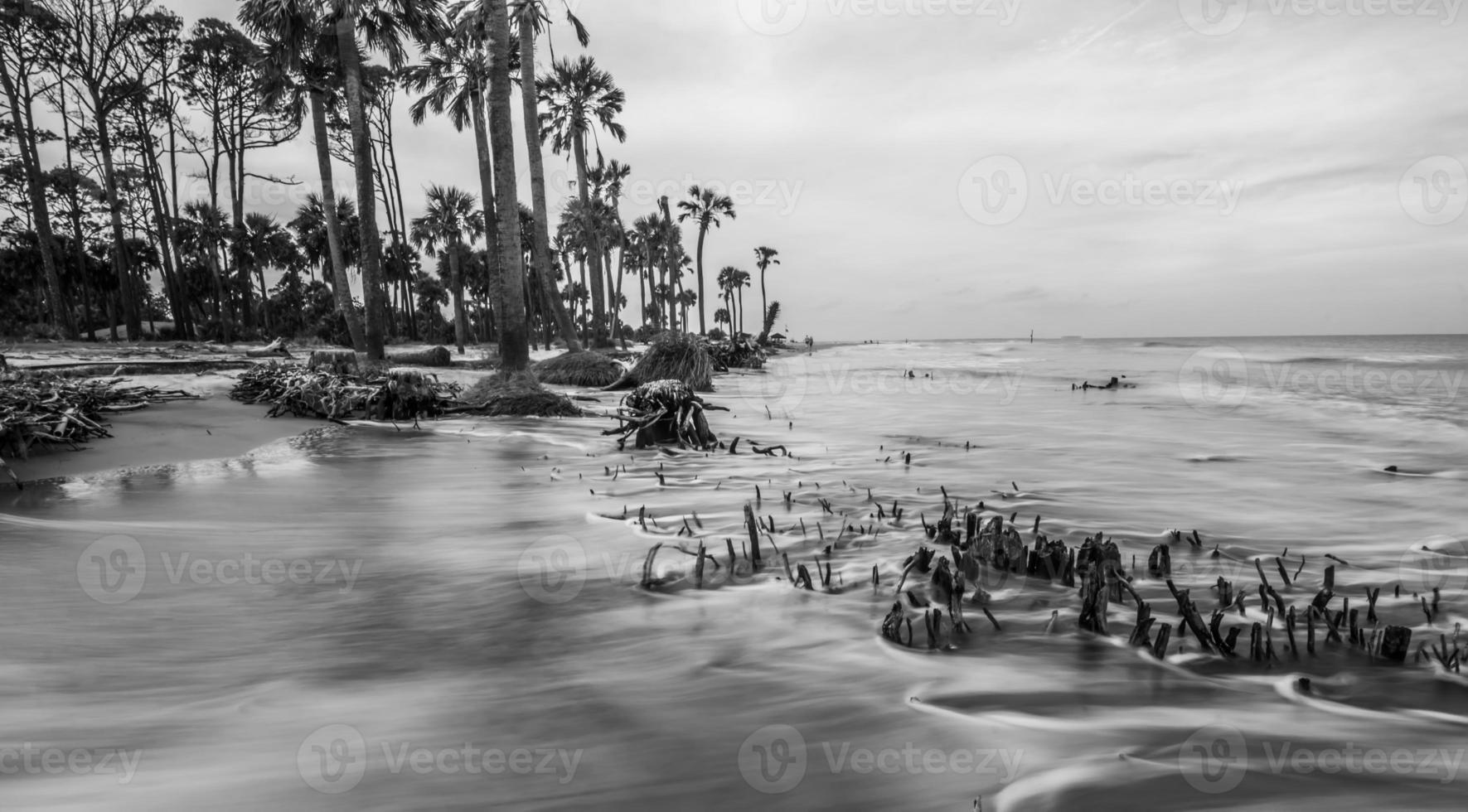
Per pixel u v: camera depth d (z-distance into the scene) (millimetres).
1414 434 10484
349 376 13539
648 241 63375
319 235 47719
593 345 33812
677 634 3012
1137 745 2059
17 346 20969
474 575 3904
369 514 5523
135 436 9078
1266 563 4086
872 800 1792
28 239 41688
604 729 2193
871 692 2434
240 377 14047
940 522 4574
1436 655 2668
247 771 1922
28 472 7164
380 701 2408
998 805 1762
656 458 8477
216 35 34625
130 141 35312
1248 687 2453
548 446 9555
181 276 35500
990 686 2471
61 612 3223
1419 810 1723
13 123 31469
